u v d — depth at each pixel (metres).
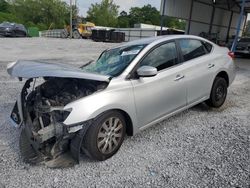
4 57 11.95
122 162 3.00
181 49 3.98
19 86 6.53
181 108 3.96
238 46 16.67
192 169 2.82
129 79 3.21
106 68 3.53
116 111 3.06
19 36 28.05
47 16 69.31
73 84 3.22
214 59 4.52
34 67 2.89
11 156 3.12
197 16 24.78
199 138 3.60
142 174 2.75
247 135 3.67
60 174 2.76
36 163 2.86
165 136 3.68
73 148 2.81
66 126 2.71
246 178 2.62
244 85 7.32
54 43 22.50
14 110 3.69
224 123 4.15
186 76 3.88
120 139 3.18
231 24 30.02
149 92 3.35
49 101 2.92
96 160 3.02
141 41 3.91
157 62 3.57
